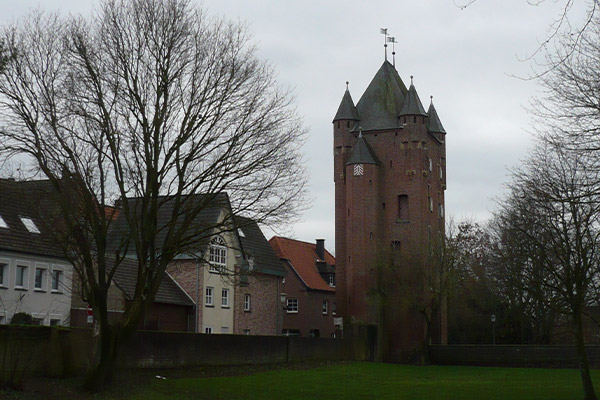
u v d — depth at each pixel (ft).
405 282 228.43
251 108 91.76
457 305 262.06
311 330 265.54
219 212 181.78
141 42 87.97
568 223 97.30
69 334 93.50
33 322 128.47
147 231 86.58
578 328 96.99
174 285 177.99
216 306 185.78
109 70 86.33
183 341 126.62
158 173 87.76
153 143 87.51
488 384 134.00
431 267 224.94
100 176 84.43
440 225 270.87
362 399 103.91
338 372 151.74
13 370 79.71
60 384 86.38
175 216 88.58
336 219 255.91
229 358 140.26
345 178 256.73
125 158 86.28
